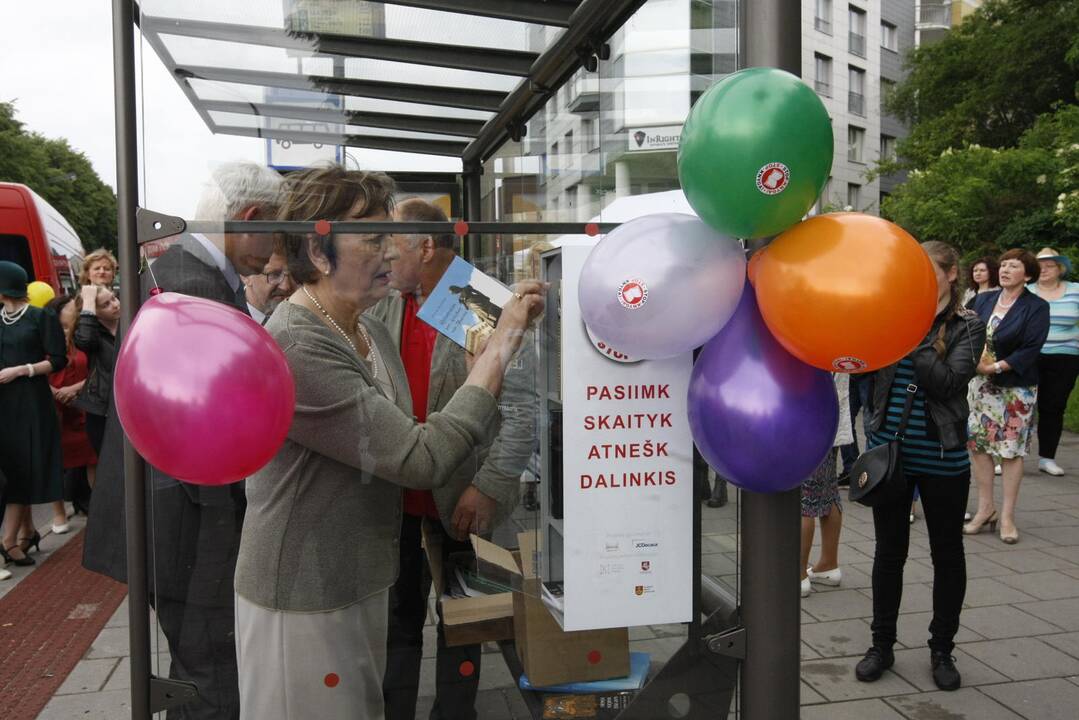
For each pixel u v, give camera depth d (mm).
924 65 25188
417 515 1976
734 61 1882
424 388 1929
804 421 1632
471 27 2414
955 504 3264
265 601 1854
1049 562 4836
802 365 1665
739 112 1486
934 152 23906
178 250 1753
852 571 4777
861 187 38531
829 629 3971
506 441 1953
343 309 1866
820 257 1493
